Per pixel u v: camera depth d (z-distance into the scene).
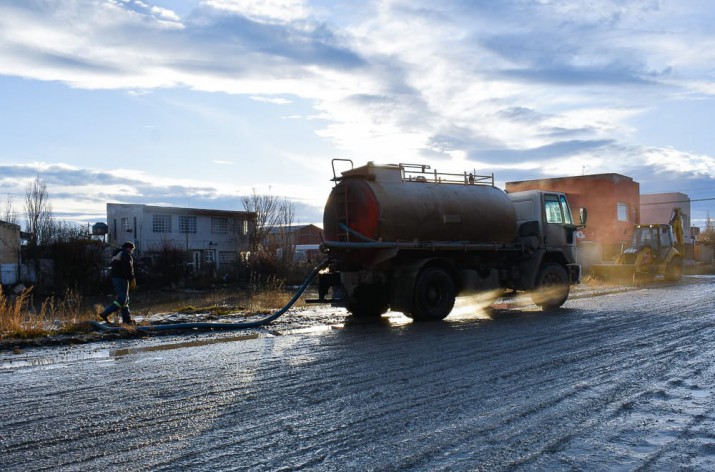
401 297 14.20
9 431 5.57
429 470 4.62
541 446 5.14
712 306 16.75
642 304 17.77
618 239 41.16
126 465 4.73
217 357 9.31
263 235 44.53
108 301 27.91
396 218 13.98
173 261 36.03
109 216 49.62
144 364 8.77
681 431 5.55
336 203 14.84
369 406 6.41
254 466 4.71
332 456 4.92
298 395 6.88
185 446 5.16
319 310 16.69
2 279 31.62
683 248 31.50
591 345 10.24
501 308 17.50
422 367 8.47
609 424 5.75
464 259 15.64
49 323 12.95
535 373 8.02
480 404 6.48
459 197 15.08
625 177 42.66
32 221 42.72
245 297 25.27
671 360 8.86
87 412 6.18
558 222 17.36
